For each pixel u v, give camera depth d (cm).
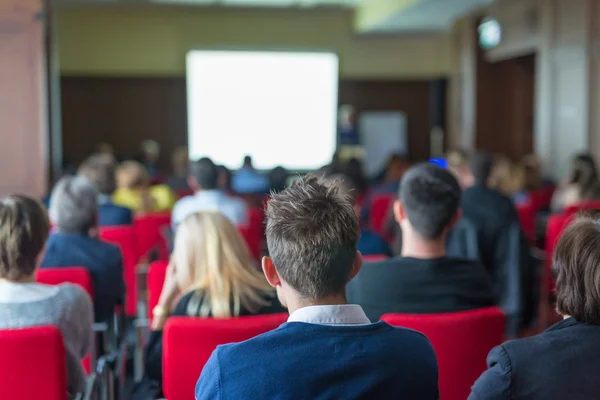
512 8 1094
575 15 911
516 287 361
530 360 138
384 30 1316
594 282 138
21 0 615
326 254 121
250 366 115
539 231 535
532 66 1240
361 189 591
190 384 190
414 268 213
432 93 1385
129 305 404
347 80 1365
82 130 1310
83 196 303
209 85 1317
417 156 1399
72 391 208
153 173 1180
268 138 1335
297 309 124
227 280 214
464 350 192
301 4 1290
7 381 176
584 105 894
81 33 1284
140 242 478
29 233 204
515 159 1255
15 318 200
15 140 624
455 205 227
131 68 1299
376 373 116
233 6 1302
